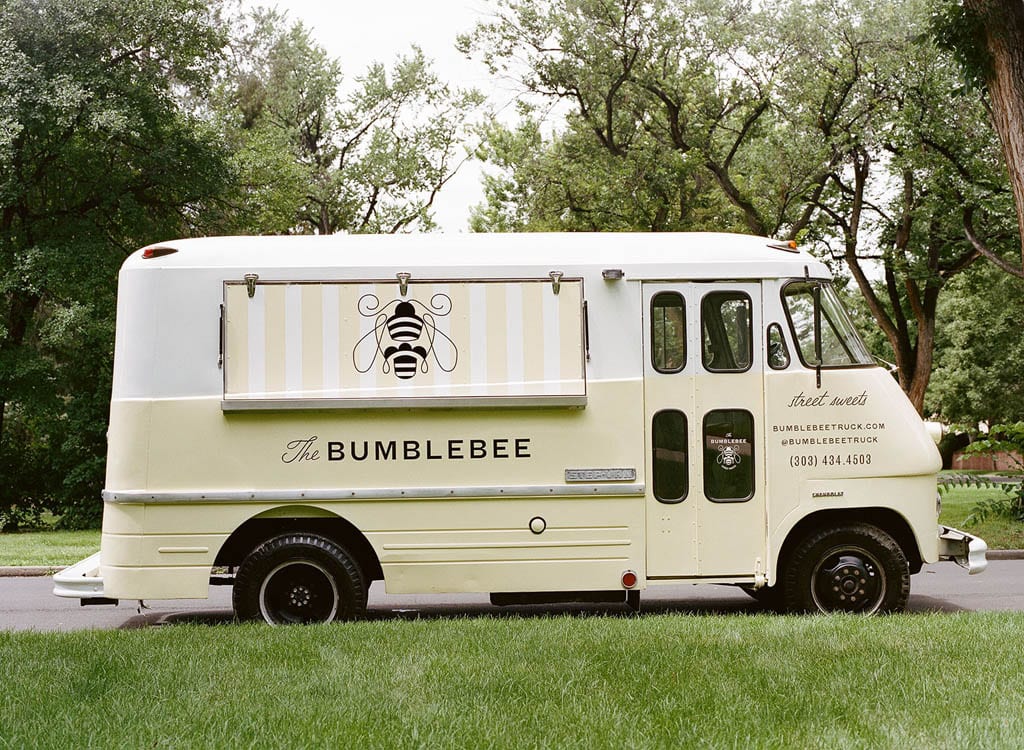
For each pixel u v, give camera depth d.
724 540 8.67
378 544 8.49
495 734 4.73
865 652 6.36
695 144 25.42
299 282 8.51
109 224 24.45
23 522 25.16
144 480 8.38
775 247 8.99
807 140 23.09
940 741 4.55
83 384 23.41
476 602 11.15
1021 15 11.10
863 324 38.44
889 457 8.82
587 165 26.89
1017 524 17.59
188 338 8.46
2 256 22.34
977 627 7.27
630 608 10.41
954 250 25.64
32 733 4.78
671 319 8.73
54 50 21.86
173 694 5.53
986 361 42.91
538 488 8.55
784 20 22.80
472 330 8.57
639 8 24.55
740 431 8.73
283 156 28.64
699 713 5.08
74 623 9.95
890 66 21.45
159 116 23.45
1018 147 11.06
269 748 4.58
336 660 6.31
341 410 8.51
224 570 8.99
